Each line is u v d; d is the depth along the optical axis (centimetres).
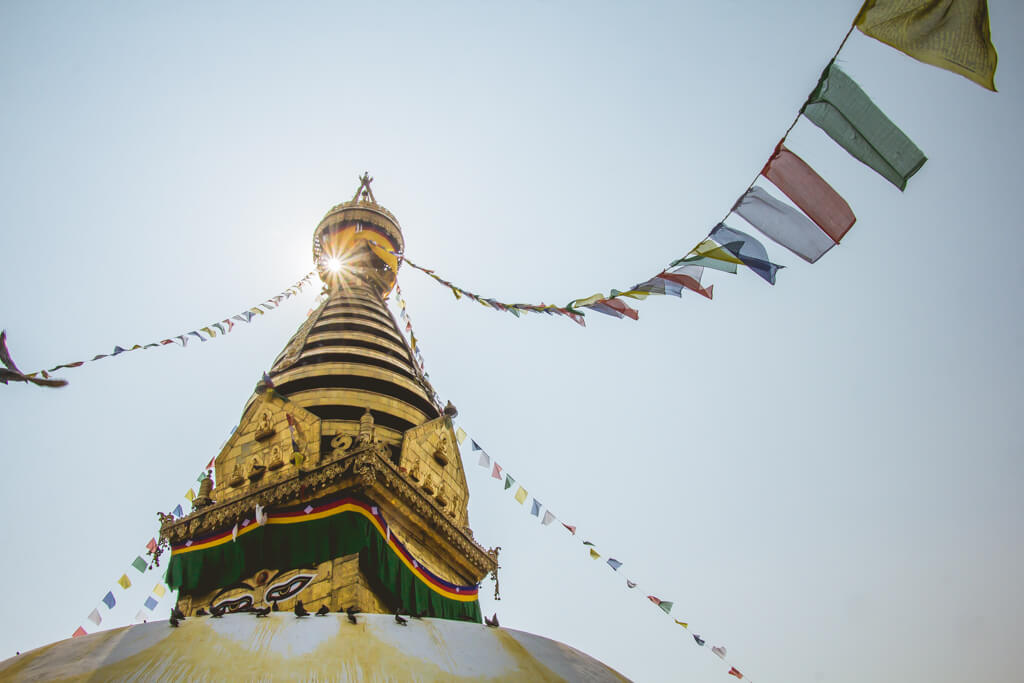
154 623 1272
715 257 1184
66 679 1055
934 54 916
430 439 2248
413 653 1234
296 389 2409
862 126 988
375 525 1808
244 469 2084
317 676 1114
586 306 1366
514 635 1431
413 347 2697
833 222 1089
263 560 1770
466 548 2061
